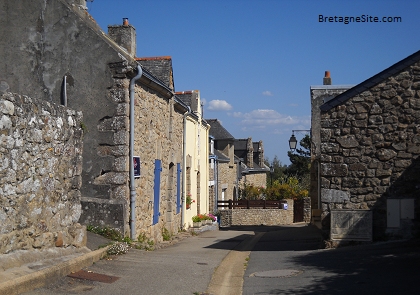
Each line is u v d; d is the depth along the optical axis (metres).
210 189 29.94
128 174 11.42
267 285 7.94
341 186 11.81
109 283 7.38
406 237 11.43
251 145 47.09
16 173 6.75
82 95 11.53
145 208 12.61
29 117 7.11
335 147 11.87
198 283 8.03
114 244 9.96
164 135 14.89
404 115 11.55
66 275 7.38
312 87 22.17
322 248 11.88
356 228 11.54
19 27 11.87
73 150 8.53
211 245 14.27
